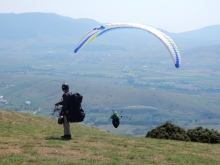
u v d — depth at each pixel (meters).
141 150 17.33
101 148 16.70
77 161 13.91
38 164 13.05
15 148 15.40
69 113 17.95
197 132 24.53
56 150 15.44
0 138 17.52
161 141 21.38
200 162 16.33
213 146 21.86
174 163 15.38
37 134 19.89
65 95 17.78
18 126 23.11
